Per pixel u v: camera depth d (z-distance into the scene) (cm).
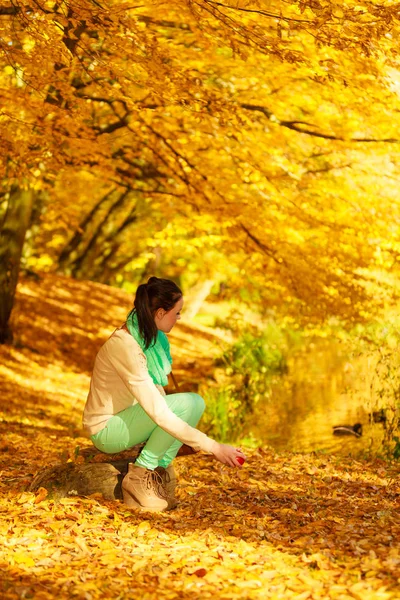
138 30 763
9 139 919
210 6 650
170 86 802
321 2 621
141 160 1170
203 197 1112
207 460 648
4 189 1595
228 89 1012
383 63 826
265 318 2159
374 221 1073
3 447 714
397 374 898
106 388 445
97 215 2458
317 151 1058
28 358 1650
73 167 1112
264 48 679
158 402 427
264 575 336
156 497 450
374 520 438
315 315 1253
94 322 2095
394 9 623
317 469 623
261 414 1219
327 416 1179
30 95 922
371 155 1041
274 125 1034
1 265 1612
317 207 1080
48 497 457
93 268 2584
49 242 2294
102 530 402
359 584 319
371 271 1209
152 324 434
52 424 1145
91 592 315
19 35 803
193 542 386
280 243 1138
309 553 368
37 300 2119
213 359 1920
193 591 319
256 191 1080
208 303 2598
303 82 975
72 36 734
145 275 2619
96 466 471
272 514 452
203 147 1055
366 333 1015
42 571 339
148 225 2298
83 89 978
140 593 315
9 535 388
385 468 665
